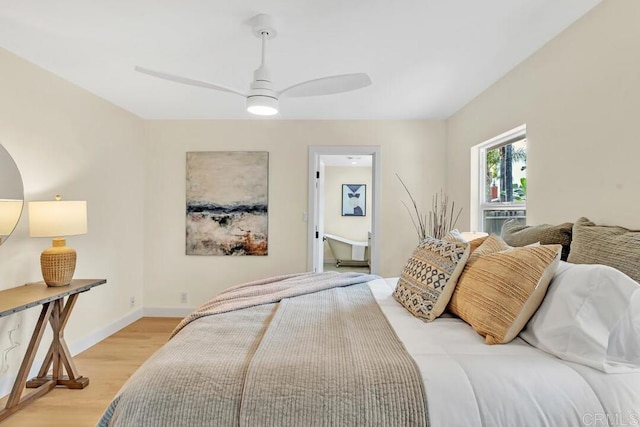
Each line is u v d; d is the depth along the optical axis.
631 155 1.63
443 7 1.85
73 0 1.79
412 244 4.08
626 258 1.41
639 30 1.59
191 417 1.07
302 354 1.27
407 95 3.23
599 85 1.81
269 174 4.10
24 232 2.49
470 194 3.42
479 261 1.68
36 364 2.60
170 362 1.22
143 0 1.79
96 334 3.27
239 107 3.61
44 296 2.16
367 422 1.05
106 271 3.42
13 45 2.27
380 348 1.33
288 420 1.05
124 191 3.70
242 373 1.15
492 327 1.39
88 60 2.50
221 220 4.09
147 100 3.38
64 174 2.85
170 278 4.11
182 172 4.10
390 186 4.08
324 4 1.82
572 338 1.22
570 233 1.86
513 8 1.87
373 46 2.29
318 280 2.48
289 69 2.64
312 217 4.08
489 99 3.01
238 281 4.11
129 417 1.08
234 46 2.29
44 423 2.05
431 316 1.70
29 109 2.52
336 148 4.09
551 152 2.20
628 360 1.21
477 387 1.10
